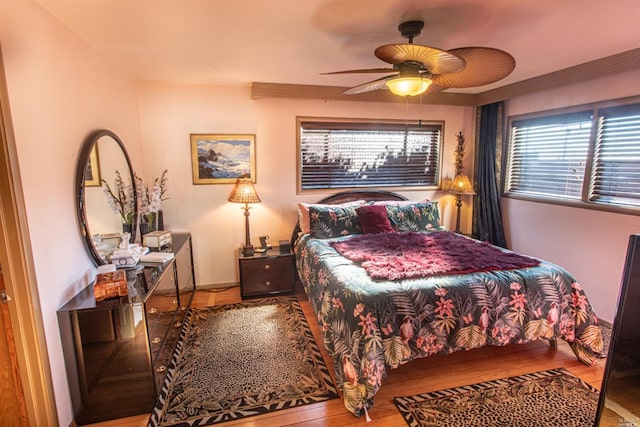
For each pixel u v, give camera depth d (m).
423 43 2.33
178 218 3.57
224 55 2.55
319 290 2.48
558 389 2.06
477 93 4.00
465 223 4.46
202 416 1.87
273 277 3.51
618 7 1.79
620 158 2.81
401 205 3.77
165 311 2.33
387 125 4.04
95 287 1.79
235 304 3.32
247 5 1.75
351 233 3.46
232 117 3.55
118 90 2.79
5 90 1.44
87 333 1.79
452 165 4.31
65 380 1.78
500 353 2.46
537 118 3.57
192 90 3.43
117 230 2.52
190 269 3.46
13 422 1.65
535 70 3.01
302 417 1.86
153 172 3.44
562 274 2.31
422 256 2.58
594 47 2.42
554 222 3.38
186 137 3.47
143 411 1.91
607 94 2.84
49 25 1.77
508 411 1.88
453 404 1.94
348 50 2.46
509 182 4.00
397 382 2.14
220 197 3.65
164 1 1.69
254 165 3.68
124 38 2.16
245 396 2.02
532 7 1.79
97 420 1.86
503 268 2.30
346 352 1.92
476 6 1.79
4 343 1.58
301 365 2.32
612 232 2.85
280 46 2.37
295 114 3.71
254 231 3.79
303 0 1.71
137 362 1.87
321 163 3.93
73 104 2.01
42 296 1.62
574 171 3.20
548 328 2.21
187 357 2.41
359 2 1.73
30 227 1.56
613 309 2.87
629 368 0.96
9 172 1.46
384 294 2.00
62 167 1.85
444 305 2.03
